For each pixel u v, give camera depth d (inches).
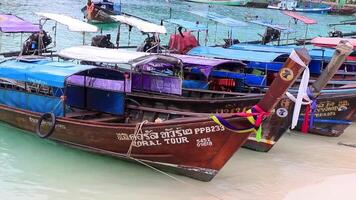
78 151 569.9
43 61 631.8
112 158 546.3
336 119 675.4
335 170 561.9
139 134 498.0
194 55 786.2
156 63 657.6
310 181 524.1
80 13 1989.4
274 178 529.3
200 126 465.7
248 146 622.5
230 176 530.0
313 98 596.7
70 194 475.2
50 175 515.8
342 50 569.9
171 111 589.3
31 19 1665.8
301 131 698.2
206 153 478.9
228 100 628.1
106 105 615.5
